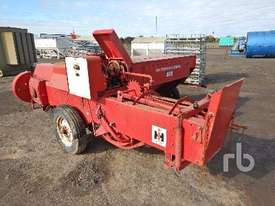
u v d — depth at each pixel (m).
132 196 3.47
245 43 27.05
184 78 6.70
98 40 4.46
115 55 4.50
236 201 3.33
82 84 3.98
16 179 3.94
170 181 3.77
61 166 4.27
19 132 5.81
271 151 4.64
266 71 15.05
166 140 3.17
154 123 3.26
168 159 3.21
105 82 4.07
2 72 14.09
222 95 2.65
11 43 13.94
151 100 3.73
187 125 2.94
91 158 4.49
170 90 6.97
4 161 4.49
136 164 4.25
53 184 3.79
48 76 5.40
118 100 3.79
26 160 4.51
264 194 3.47
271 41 23.72
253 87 10.34
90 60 3.81
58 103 5.10
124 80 4.48
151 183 3.74
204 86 10.47
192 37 10.98
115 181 3.81
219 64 19.22
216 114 2.71
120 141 3.97
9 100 8.78
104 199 3.43
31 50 15.35
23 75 6.15
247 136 5.27
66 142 4.73
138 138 3.55
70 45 25.80
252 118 6.45
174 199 3.39
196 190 3.56
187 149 3.01
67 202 3.40
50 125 6.22
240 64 19.09
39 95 5.35
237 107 7.43
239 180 3.77
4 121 6.59
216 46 55.88
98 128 4.25
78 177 3.94
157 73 5.45
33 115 7.03
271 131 5.56
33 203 3.40
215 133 2.94
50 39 25.50
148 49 19.61
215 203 3.30
